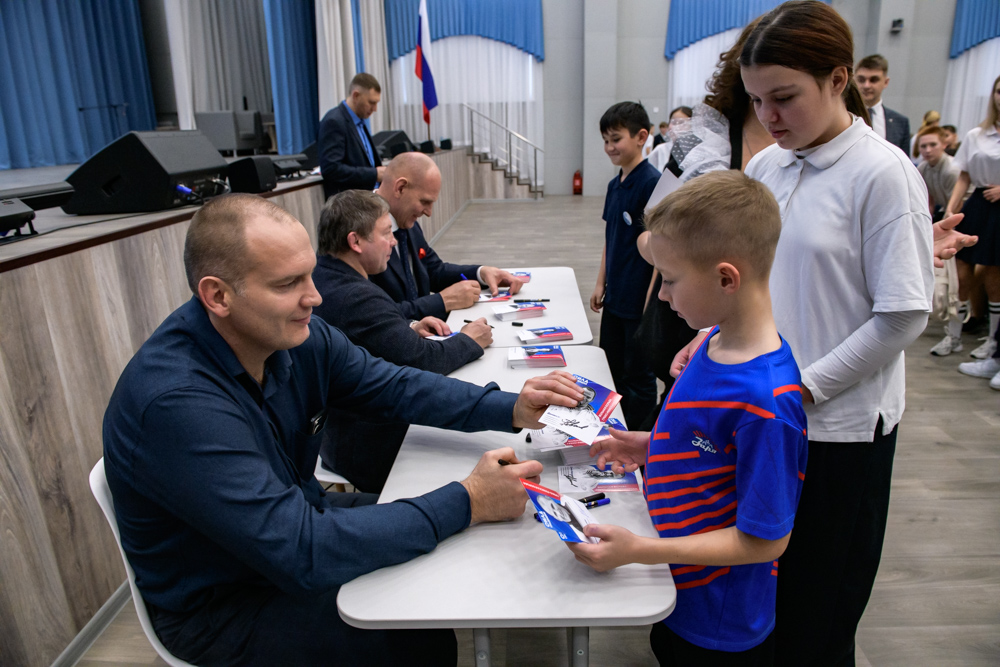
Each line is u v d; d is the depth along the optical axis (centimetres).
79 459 168
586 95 1085
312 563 90
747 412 83
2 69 639
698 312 90
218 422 93
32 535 151
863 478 117
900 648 165
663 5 1060
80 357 169
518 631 176
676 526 95
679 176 163
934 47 1040
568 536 85
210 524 92
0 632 142
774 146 126
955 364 354
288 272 95
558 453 125
